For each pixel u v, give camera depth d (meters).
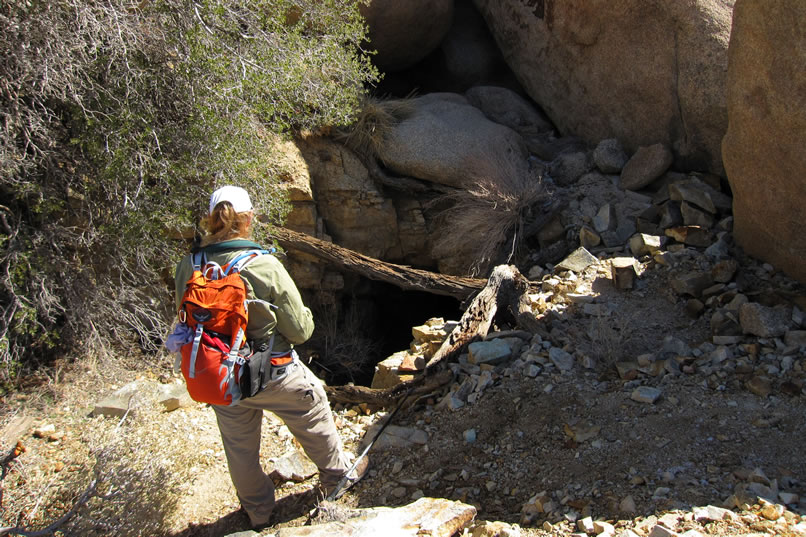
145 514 3.39
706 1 5.86
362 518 3.04
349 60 5.87
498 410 4.03
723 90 5.72
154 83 5.00
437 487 3.60
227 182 5.06
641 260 5.43
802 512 2.80
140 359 5.14
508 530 2.93
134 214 4.74
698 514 2.83
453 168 6.45
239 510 3.73
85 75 4.79
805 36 4.00
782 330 4.15
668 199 5.91
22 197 4.86
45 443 4.23
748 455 3.26
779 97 4.25
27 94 4.75
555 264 5.96
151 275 5.35
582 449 3.55
